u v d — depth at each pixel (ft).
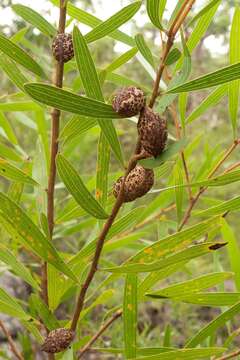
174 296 1.97
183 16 1.62
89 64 1.57
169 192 2.58
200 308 5.57
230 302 2.01
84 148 4.17
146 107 1.50
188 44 2.06
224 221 2.24
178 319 4.83
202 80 1.52
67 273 1.81
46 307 1.97
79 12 2.13
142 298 2.10
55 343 1.80
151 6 1.59
